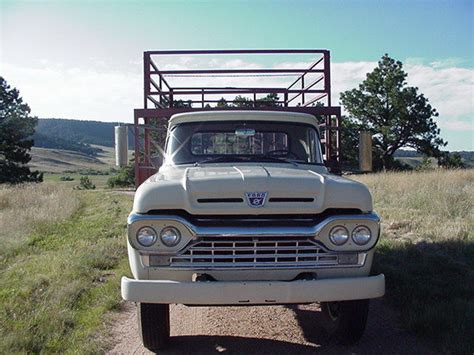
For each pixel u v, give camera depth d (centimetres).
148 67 766
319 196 439
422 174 2036
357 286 431
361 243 438
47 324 547
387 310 608
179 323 584
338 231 436
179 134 593
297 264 431
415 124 4666
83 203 1948
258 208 429
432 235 928
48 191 2252
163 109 701
